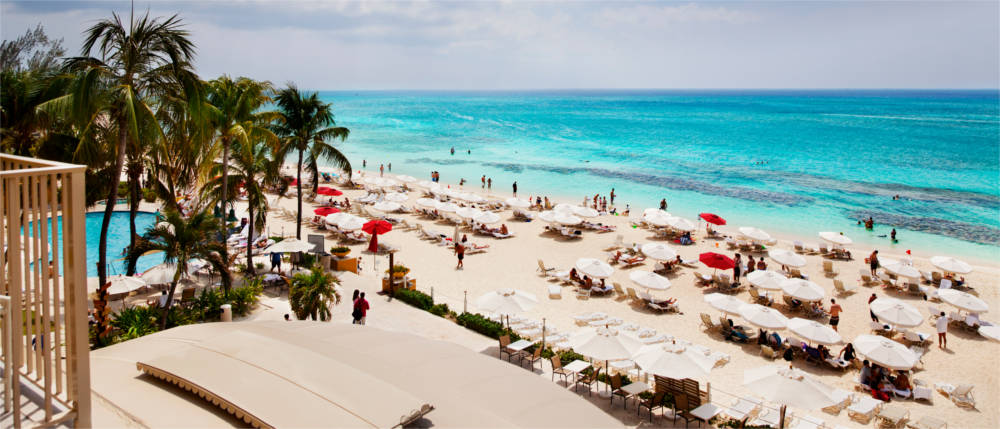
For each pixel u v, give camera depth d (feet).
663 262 106.01
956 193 184.14
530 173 224.53
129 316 59.52
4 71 62.44
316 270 65.87
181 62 58.90
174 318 62.85
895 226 142.20
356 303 65.10
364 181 175.83
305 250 83.71
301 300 63.46
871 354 58.03
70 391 20.40
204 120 64.18
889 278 96.99
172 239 59.57
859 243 127.13
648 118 549.54
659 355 50.80
